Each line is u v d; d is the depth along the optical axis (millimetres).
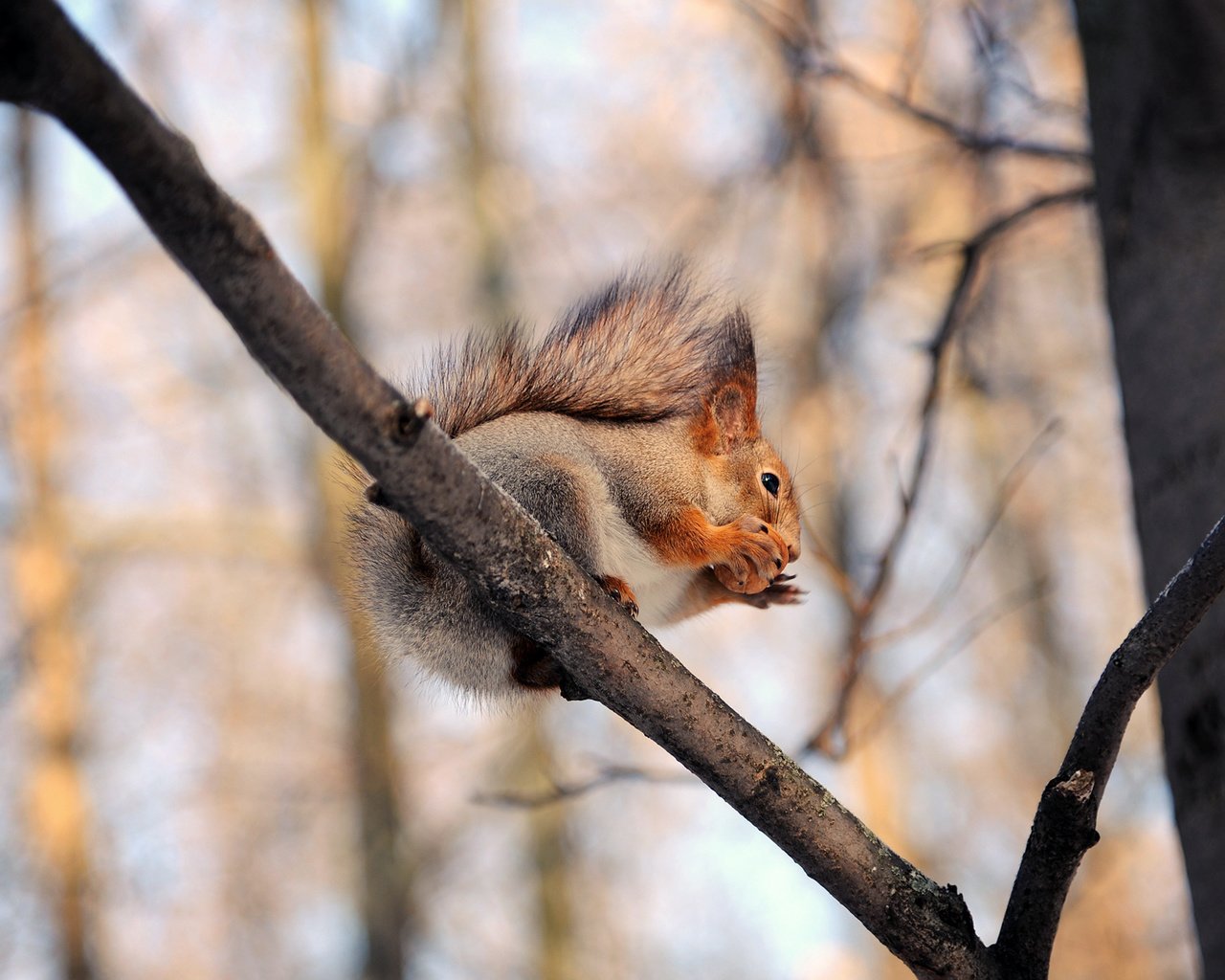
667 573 6742
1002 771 21250
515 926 19172
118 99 2902
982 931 18766
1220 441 5059
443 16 18062
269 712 20375
